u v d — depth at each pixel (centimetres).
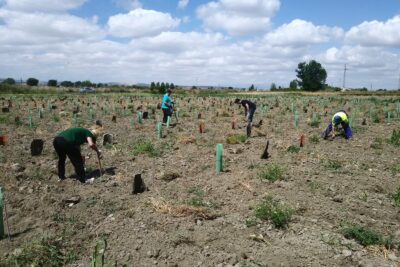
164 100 1595
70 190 717
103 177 793
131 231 540
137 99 3609
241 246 508
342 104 3047
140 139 1228
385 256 485
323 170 865
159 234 530
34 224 563
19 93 5022
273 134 1390
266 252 493
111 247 502
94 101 3084
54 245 496
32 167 853
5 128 1414
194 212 597
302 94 6259
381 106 2853
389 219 606
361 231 534
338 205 652
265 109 2222
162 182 774
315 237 531
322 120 1875
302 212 621
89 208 627
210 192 712
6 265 451
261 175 795
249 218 592
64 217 587
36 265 454
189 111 2288
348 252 489
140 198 678
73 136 752
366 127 1603
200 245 509
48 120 1712
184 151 1068
